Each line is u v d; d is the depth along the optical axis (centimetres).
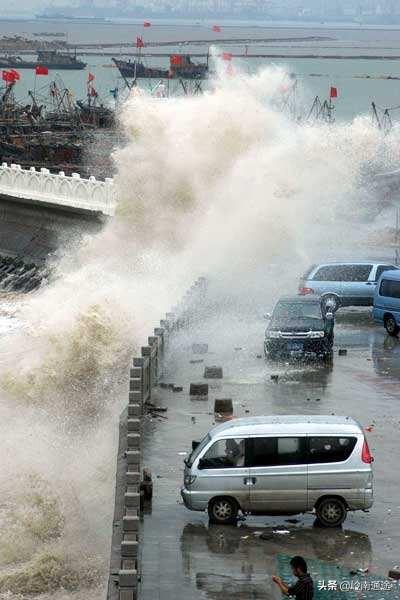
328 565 3431
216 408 5203
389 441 4769
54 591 4072
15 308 11225
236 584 3303
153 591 3256
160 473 4312
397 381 5969
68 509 4694
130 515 3450
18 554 4331
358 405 5406
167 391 5647
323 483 3753
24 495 4778
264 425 3828
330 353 6469
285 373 6128
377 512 3909
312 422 3862
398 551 3556
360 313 8344
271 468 3759
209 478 3778
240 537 3684
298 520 3856
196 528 3769
